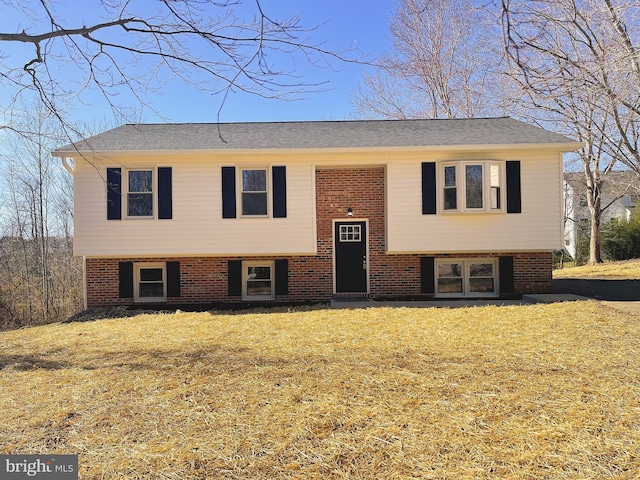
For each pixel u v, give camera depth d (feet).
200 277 36.42
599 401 13.03
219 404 13.56
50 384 16.03
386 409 12.82
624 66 28.58
